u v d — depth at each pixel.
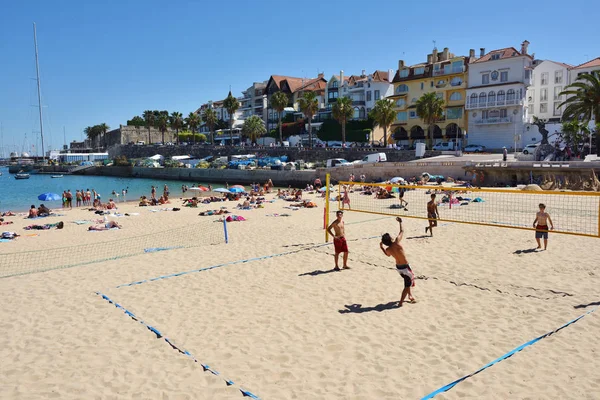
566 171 30.23
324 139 72.81
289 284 10.04
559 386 5.43
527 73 52.69
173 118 94.38
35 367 6.35
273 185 52.41
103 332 7.50
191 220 23.20
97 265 12.41
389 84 71.50
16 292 10.00
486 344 6.71
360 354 6.49
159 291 9.72
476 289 9.31
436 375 5.83
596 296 8.59
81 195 35.50
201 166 65.38
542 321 7.51
